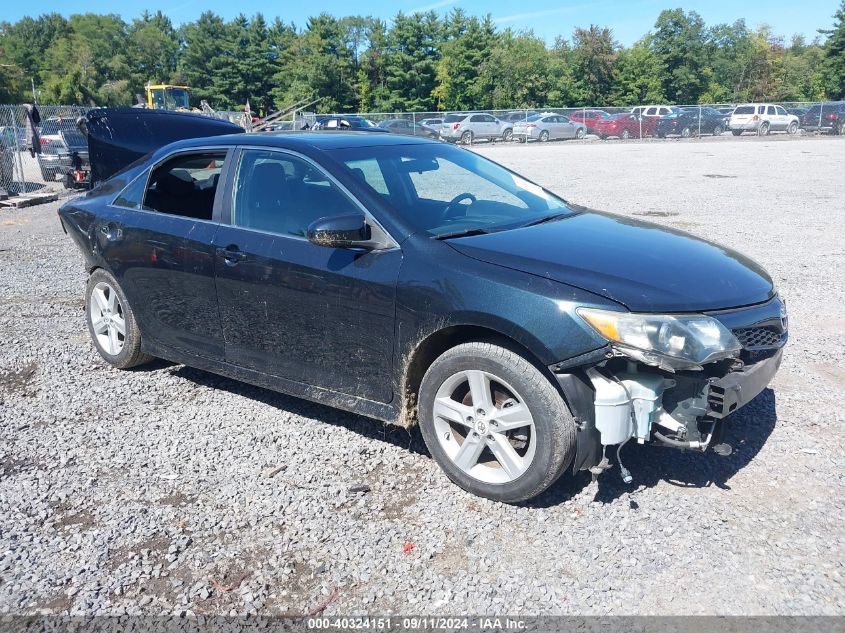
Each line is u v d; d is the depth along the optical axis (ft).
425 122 138.51
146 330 16.69
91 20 393.50
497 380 11.18
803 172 63.82
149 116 32.86
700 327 10.43
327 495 12.12
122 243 16.44
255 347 14.37
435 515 11.42
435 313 11.51
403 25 214.90
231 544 10.84
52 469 13.24
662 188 53.16
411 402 12.55
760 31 255.09
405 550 10.55
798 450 13.07
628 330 10.19
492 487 11.51
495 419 11.35
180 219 15.48
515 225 13.43
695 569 9.89
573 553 10.33
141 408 15.85
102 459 13.57
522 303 10.73
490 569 10.07
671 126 136.26
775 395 15.52
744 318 11.13
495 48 213.05
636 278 10.96
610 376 10.53
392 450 13.66
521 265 11.25
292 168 14.06
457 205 13.78
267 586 9.89
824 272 26.13
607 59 214.07
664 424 10.71
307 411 15.55
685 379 10.55
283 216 13.84
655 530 10.78
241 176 14.69
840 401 15.15
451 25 223.10
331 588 9.82
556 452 10.76
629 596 9.43
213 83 268.62
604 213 15.60
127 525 11.37
